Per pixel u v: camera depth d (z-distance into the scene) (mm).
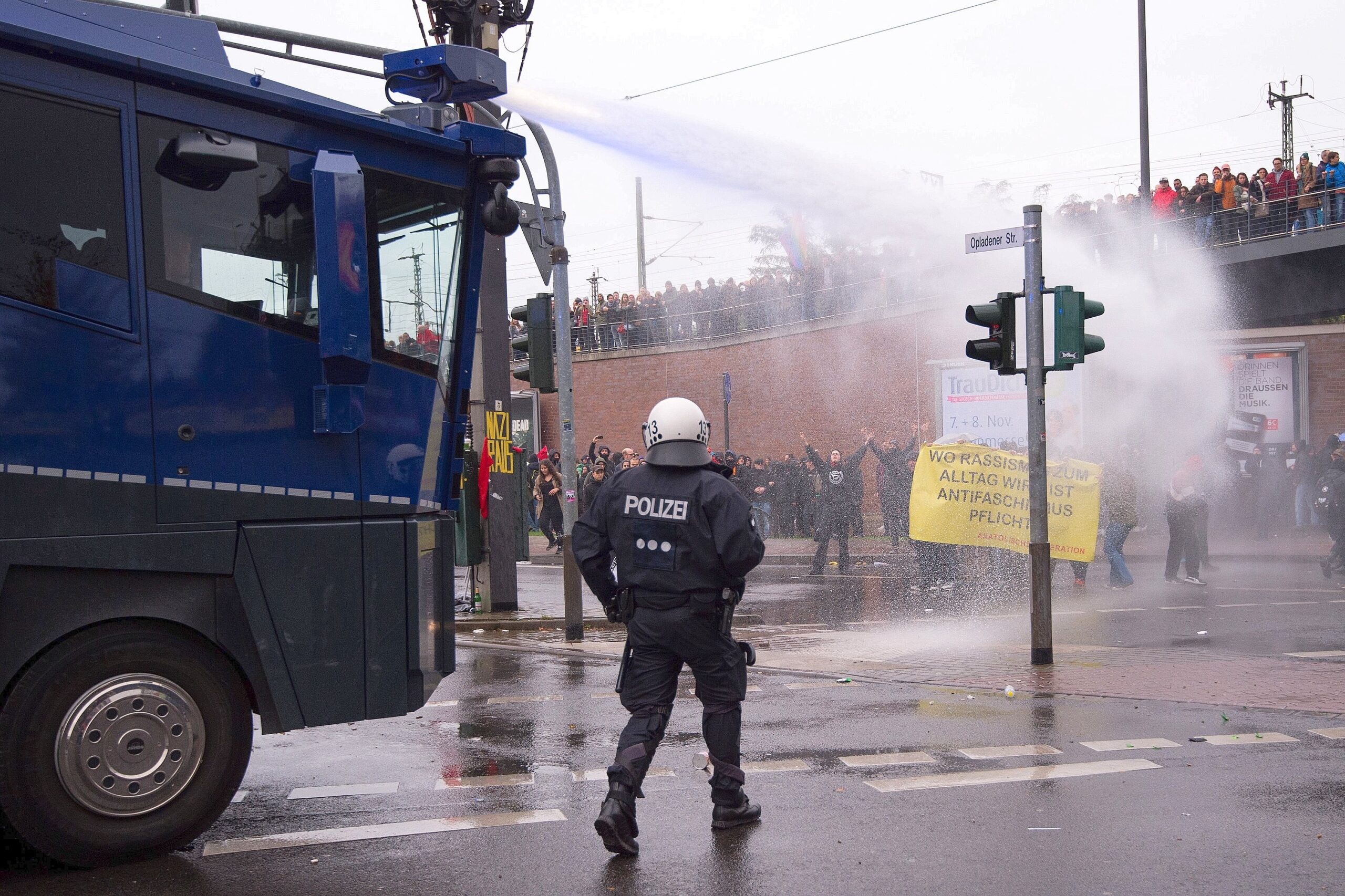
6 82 4504
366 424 5297
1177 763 5965
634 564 4828
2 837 5023
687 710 7656
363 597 5219
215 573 4859
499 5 9969
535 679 8992
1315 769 5809
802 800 5363
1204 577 16203
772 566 19141
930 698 7852
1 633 4457
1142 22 23594
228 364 4926
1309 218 22000
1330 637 10531
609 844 4516
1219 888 4168
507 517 13367
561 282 10961
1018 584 15172
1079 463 14078
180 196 4855
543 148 10812
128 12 4855
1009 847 4648
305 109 5125
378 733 7074
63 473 4555
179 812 4715
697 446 4883
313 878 4422
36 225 4551
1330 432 22500
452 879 4387
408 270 5492
